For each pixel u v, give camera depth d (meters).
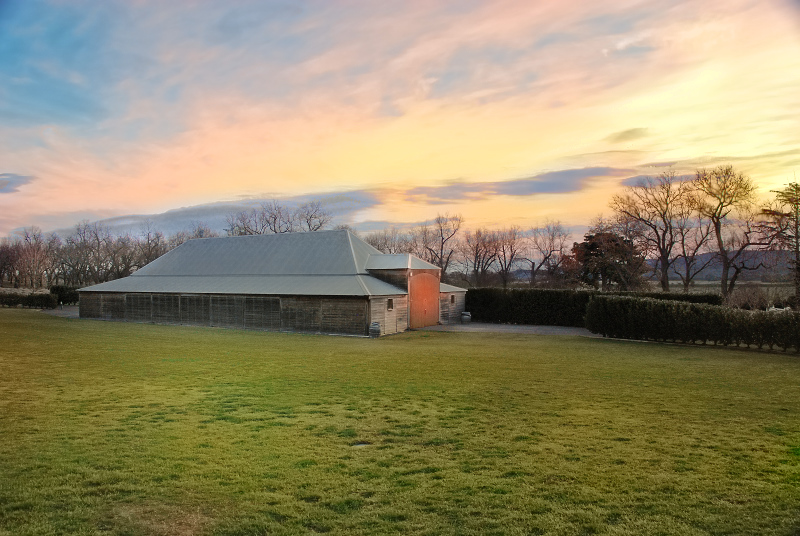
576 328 32.62
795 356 18.25
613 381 12.99
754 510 5.38
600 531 4.98
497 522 5.19
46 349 19.17
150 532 5.03
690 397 11.02
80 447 7.55
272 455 7.24
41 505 5.60
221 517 5.35
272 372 14.40
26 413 9.57
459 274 79.38
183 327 31.27
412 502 5.68
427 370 14.83
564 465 6.76
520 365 15.85
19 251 89.19
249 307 30.86
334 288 29.02
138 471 6.60
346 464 6.87
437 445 7.68
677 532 4.93
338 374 14.09
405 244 82.06
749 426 8.63
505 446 7.60
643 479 6.25
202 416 9.40
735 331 20.55
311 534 5.00
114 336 24.58
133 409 9.92
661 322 22.98
